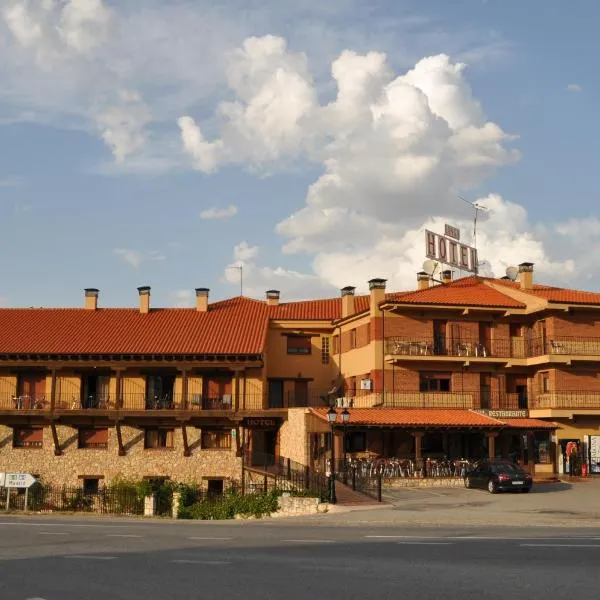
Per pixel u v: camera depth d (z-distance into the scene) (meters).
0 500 44.22
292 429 44.38
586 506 29.33
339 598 10.65
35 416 45.53
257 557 14.99
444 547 16.22
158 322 50.56
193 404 46.50
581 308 46.34
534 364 46.62
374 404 44.81
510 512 27.19
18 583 12.28
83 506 44.06
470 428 41.78
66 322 50.41
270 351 52.22
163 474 45.81
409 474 39.47
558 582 11.65
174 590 11.48
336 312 54.06
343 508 29.72
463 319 47.16
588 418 46.41
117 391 45.41
